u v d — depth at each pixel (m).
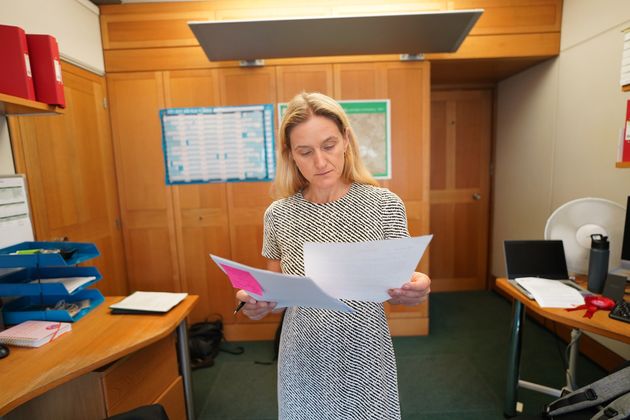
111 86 2.32
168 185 2.41
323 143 0.76
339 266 0.66
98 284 2.20
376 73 2.30
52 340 1.18
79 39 2.05
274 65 2.29
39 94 1.32
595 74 2.03
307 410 0.83
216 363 2.25
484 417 1.70
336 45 2.02
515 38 2.28
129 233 2.45
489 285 3.37
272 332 2.53
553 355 2.19
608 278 1.41
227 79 2.31
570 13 2.19
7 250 1.40
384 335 0.84
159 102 2.33
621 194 1.89
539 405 1.75
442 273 3.37
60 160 1.88
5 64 1.21
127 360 1.29
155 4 2.24
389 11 2.20
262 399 1.89
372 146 2.35
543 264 1.62
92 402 1.20
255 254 2.46
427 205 2.40
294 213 0.84
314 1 2.20
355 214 0.79
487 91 3.17
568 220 1.63
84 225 2.07
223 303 2.52
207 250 2.47
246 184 2.40
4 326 1.31
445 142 3.22
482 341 2.41
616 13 1.88
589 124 2.08
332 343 0.80
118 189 2.41
